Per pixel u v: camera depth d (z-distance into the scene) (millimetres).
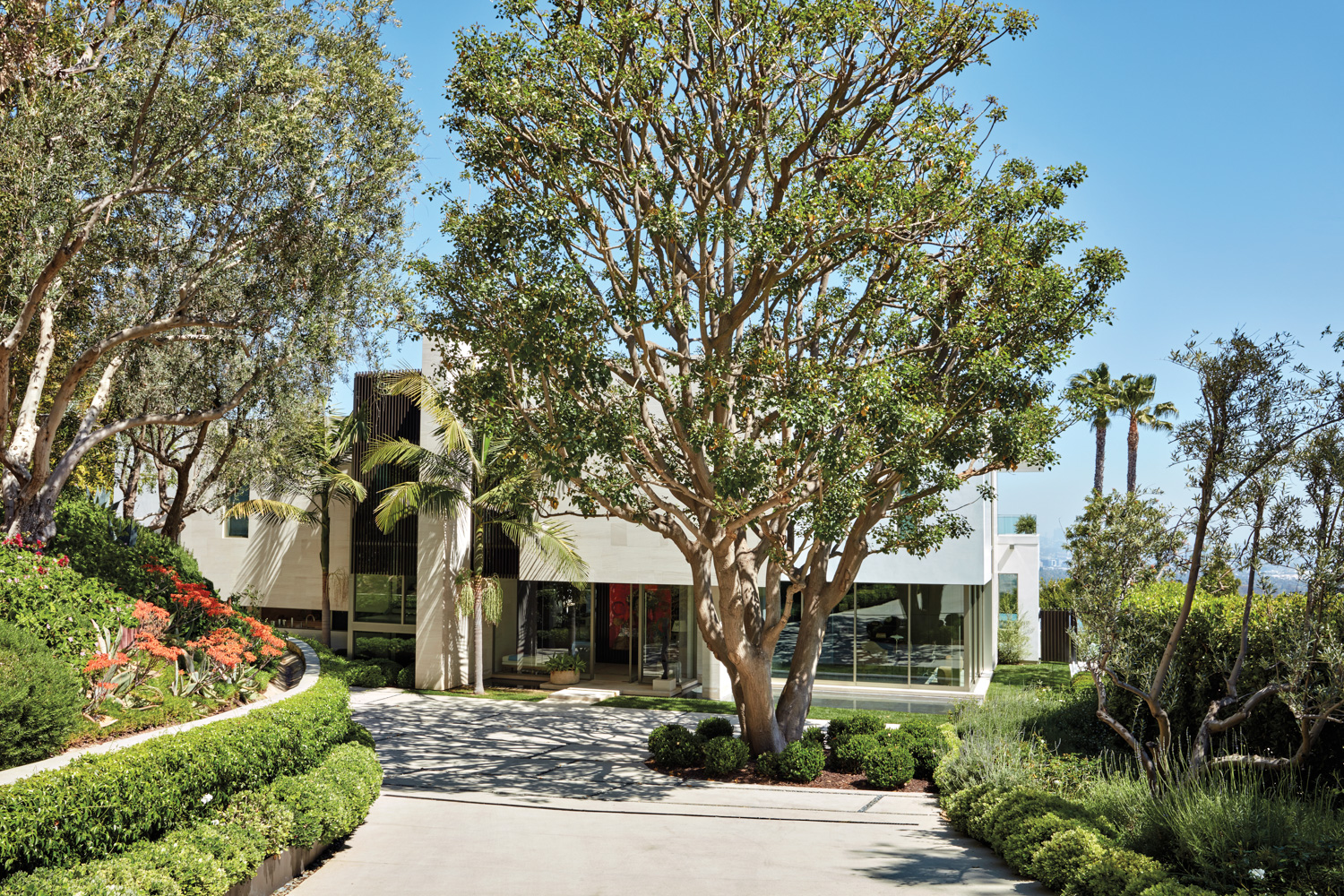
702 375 12664
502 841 10031
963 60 12969
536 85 12938
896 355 13117
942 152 12562
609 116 13180
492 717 20562
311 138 14273
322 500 26719
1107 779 11320
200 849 7152
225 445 22688
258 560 28891
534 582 26766
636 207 13016
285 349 14445
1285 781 9664
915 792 13531
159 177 13469
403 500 23281
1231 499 9078
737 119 12328
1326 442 8656
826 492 11953
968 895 7969
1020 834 8930
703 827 10992
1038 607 34781
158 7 13438
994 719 14984
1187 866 7598
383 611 27281
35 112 11906
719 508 12219
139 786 6953
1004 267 12500
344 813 9383
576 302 12211
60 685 7934
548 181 13102
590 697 23375
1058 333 12695
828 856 9523
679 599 25188
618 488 14352
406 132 15438
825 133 13266
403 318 14977
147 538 18594
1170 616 11727
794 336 15359
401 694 23672
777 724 15375
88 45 13273
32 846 5887
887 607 24594
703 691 23672
